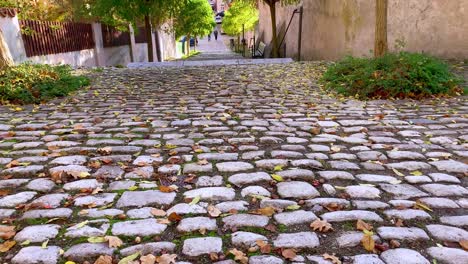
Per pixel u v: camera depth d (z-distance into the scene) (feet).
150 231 8.14
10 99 21.43
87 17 51.24
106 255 7.33
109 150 13.00
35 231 8.16
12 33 31.99
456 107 19.08
